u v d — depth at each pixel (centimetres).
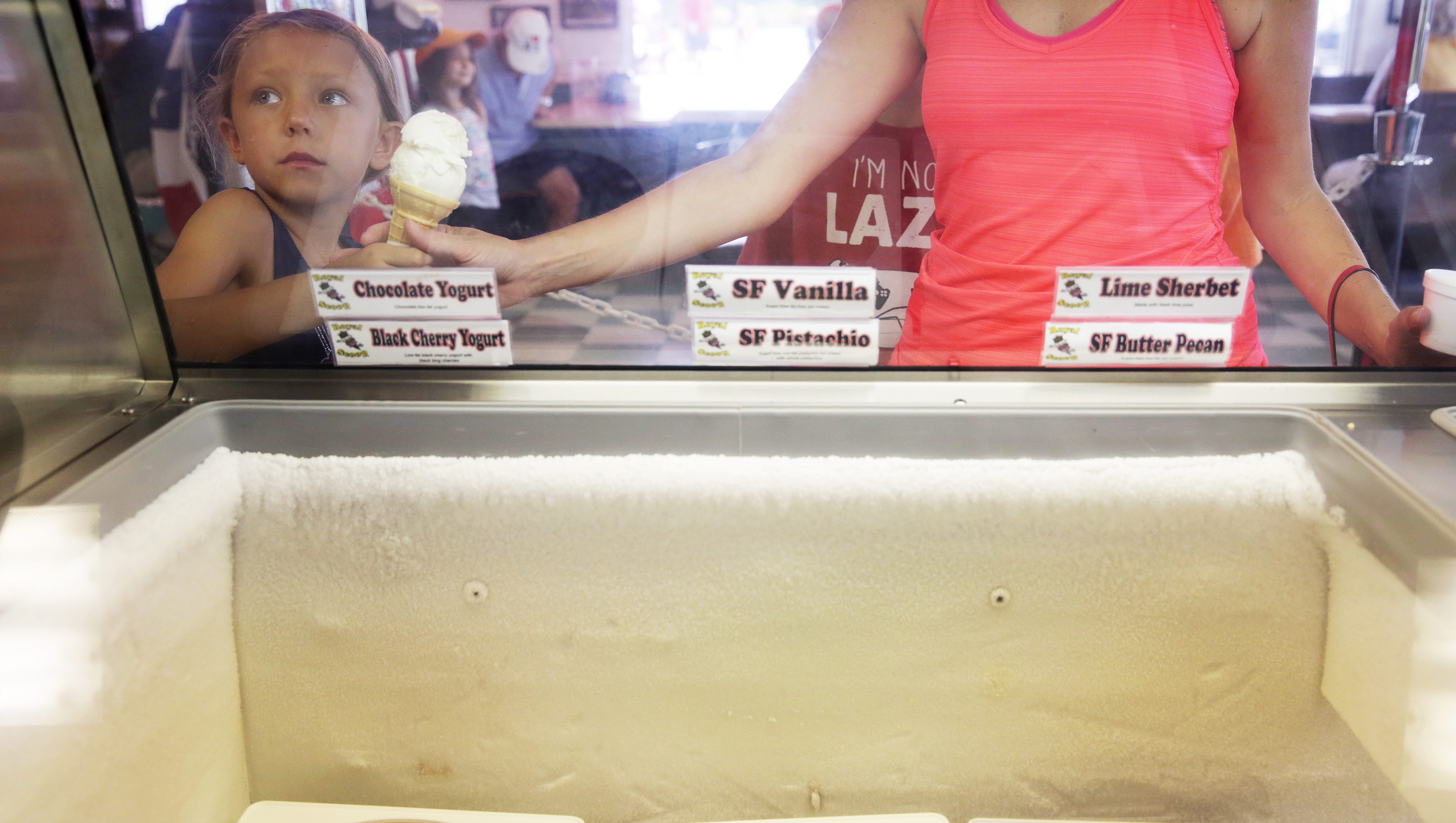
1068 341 95
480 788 96
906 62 88
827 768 94
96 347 94
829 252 99
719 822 95
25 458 85
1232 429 89
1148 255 95
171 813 87
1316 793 88
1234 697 88
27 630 72
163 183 91
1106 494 84
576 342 97
